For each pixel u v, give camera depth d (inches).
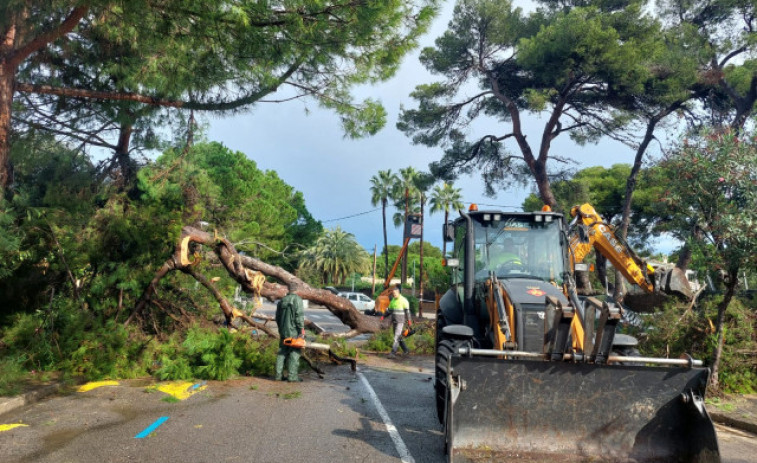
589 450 190.7
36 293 362.6
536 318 224.2
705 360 343.3
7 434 208.1
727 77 834.2
